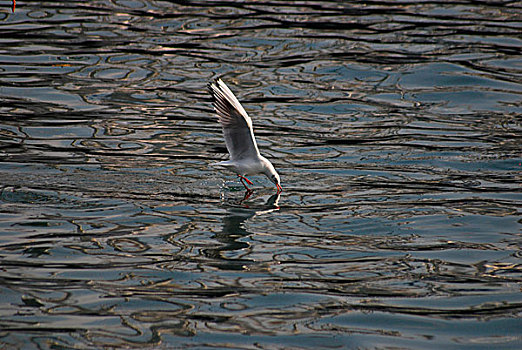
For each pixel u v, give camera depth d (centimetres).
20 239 1213
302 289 1093
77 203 1378
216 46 2298
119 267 1136
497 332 985
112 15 2517
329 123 1852
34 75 2038
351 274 1146
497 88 2056
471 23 2527
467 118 1894
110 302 1029
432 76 2127
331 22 2519
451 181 1554
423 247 1246
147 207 1382
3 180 1453
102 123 1791
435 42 2358
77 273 1108
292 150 1705
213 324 987
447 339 970
